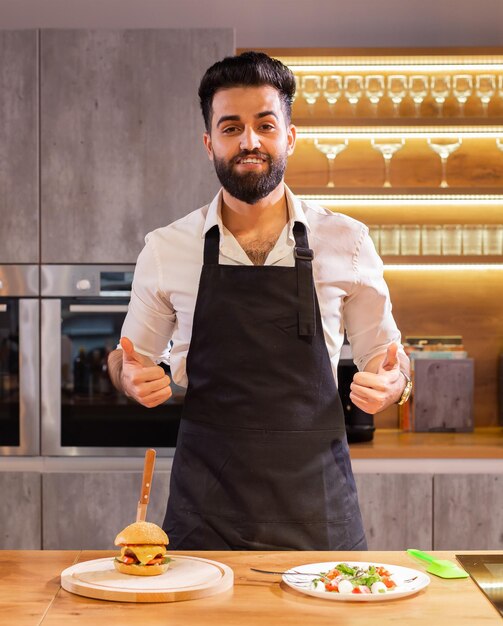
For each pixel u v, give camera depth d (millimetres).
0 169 3203
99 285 3203
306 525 1800
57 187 3201
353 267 1988
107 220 3205
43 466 3201
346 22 3621
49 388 3201
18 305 3205
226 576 1396
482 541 3121
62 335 3203
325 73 3564
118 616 1242
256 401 1841
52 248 3203
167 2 3619
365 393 1755
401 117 3477
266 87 1805
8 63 3197
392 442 3270
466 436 3434
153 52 3197
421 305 3730
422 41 3633
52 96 3199
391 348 1773
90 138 3201
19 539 3166
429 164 3680
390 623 1213
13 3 3609
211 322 1887
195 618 1233
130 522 3152
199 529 1812
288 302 1878
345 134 3611
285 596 1335
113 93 3199
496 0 3633
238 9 3625
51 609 1275
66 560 1557
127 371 1771
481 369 3723
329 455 1852
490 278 3730
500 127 3479
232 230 1972
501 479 3121
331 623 1212
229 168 1821
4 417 3203
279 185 1929
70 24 3615
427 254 3439
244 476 1813
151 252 2027
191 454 1872
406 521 3125
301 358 1867
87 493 3154
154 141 3199
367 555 1581
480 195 3484
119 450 3178
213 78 1834
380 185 3678
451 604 1298
